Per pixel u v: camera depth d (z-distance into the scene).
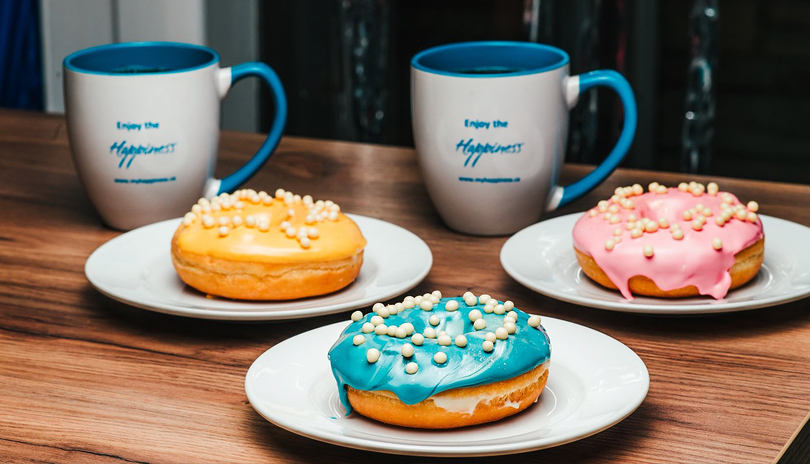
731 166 2.32
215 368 0.83
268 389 0.77
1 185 1.10
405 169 1.13
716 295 0.87
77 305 0.90
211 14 1.57
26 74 1.63
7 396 0.80
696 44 1.67
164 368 0.83
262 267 0.86
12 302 0.91
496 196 0.98
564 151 1.00
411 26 2.16
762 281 0.90
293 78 1.68
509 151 0.97
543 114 0.97
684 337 0.85
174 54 1.04
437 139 0.98
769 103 2.25
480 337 0.75
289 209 0.90
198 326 0.88
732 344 0.85
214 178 1.07
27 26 1.61
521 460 0.75
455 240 0.99
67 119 1.00
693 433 0.76
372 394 0.75
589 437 0.76
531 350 0.75
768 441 0.76
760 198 1.05
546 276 0.90
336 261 0.87
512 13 2.09
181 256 0.88
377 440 0.73
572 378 0.78
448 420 0.74
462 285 0.92
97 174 0.99
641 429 0.77
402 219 1.03
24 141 1.20
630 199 0.92
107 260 0.92
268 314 0.83
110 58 1.03
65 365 0.83
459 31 2.14
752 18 2.20
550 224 0.97
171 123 0.98
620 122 1.64
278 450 0.76
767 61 2.22
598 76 0.99
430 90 0.97
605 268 0.88
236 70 1.02
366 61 1.67
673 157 2.14
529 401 0.76
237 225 0.88
